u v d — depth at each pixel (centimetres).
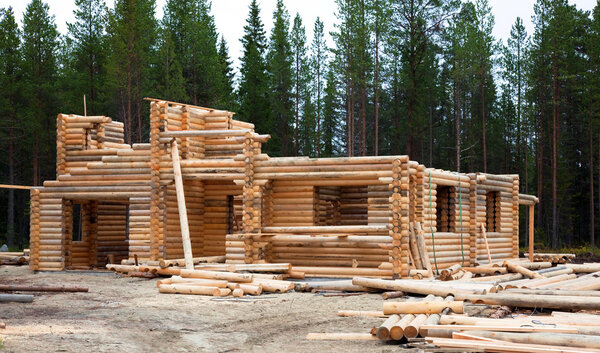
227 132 2516
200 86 5984
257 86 6488
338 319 1541
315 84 6562
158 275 2467
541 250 4869
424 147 7062
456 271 2302
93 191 2697
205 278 2114
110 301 1841
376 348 1227
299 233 2378
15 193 6116
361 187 2666
